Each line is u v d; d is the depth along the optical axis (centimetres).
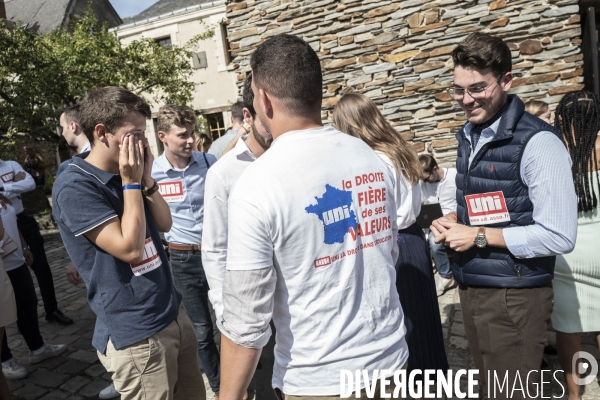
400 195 218
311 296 116
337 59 496
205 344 285
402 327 135
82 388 322
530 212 173
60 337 412
